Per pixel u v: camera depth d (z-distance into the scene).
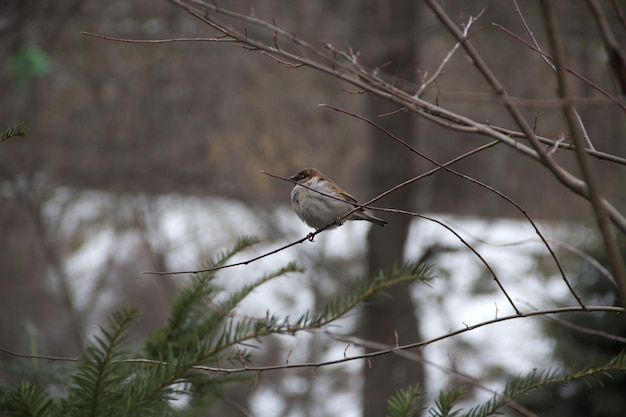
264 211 18.77
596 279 8.04
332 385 17.31
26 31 13.16
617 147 13.61
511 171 16.53
